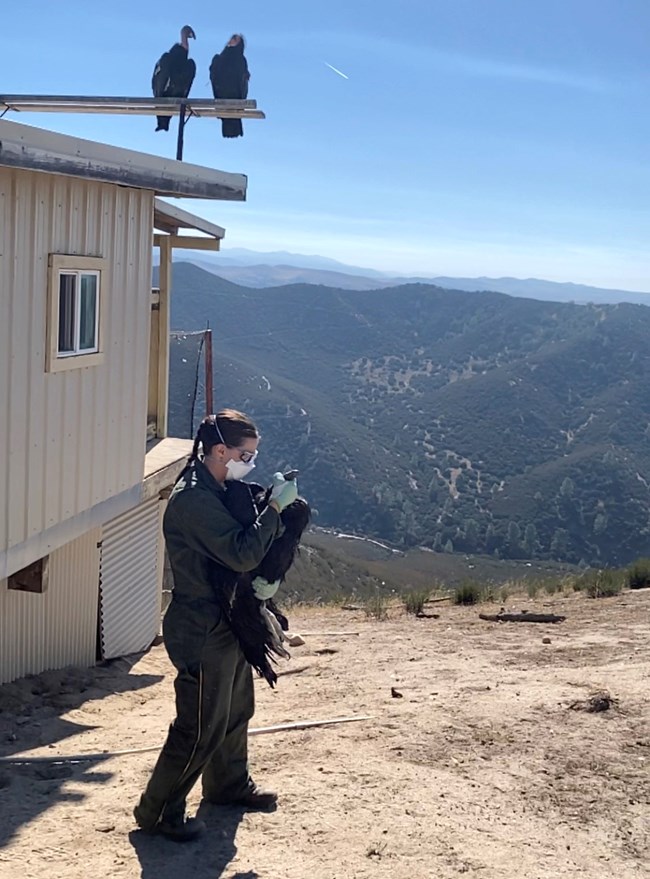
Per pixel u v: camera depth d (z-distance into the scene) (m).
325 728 6.04
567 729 5.79
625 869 4.00
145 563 10.15
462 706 6.39
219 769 4.29
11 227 6.08
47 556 7.26
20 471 6.45
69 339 7.11
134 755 5.54
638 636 9.64
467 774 5.02
